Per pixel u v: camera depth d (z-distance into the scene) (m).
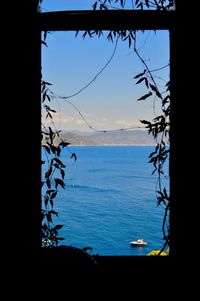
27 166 1.36
